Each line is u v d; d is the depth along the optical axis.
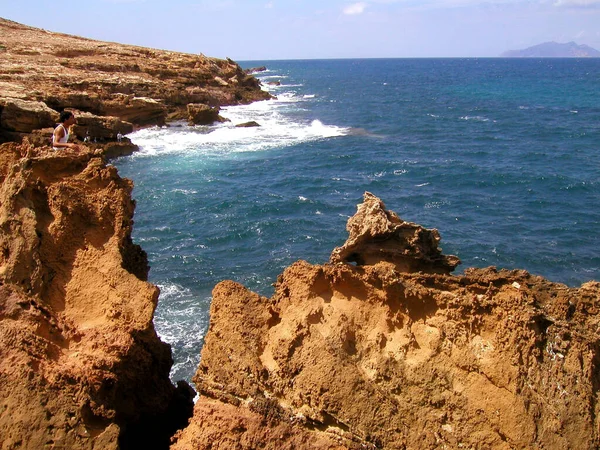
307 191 43.59
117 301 11.64
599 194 41.97
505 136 68.31
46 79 59.38
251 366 10.34
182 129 66.81
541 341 9.17
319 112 89.31
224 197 41.16
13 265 11.33
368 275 10.38
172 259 29.42
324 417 9.80
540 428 8.78
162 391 12.98
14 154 13.03
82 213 12.50
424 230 11.97
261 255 30.50
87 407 10.00
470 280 10.17
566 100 113.38
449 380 9.51
